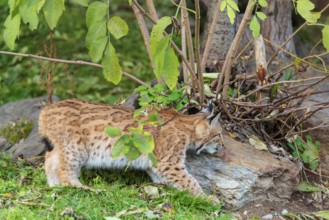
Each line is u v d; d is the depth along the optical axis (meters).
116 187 11.34
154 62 9.59
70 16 22.30
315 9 17.69
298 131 13.01
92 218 10.06
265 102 12.79
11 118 15.37
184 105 12.50
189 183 11.55
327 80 14.38
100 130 11.73
